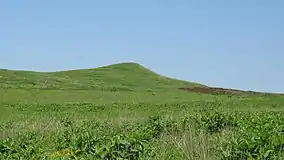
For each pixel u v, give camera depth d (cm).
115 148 1286
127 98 6078
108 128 2300
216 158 1216
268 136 1209
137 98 6103
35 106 4853
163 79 10462
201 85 9956
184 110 4116
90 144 1505
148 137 1650
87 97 6012
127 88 8388
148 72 11206
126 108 4638
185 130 1827
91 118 3553
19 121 3403
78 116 3875
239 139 1239
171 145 1446
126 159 1255
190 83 10194
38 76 8988
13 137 2073
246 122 1916
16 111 4453
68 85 8244
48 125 2680
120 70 11194
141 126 2147
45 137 2044
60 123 2894
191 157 1242
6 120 3647
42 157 1303
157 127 2019
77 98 5891
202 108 4456
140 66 11712
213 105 4962
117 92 6644
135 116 3628
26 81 8169
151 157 1301
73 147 1495
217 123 2042
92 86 8388
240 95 6962
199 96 6612
